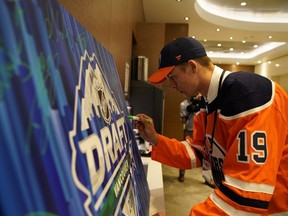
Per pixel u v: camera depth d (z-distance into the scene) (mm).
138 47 3711
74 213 280
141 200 784
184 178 3717
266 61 11164
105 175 436
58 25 366
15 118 215
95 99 489
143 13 4734
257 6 5324
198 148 1216
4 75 211
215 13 5730
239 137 726
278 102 771
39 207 220
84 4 720
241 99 772
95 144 414
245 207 650
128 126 921
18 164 208
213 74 908
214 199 729
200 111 1190
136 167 886
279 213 847
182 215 2580
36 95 256
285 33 6355
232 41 7957
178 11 4727
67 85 351
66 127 315
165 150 1229
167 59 936
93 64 538
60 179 268
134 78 2838
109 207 421
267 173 665
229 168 749
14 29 240
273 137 711
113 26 1279
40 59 281
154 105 2508
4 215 187
